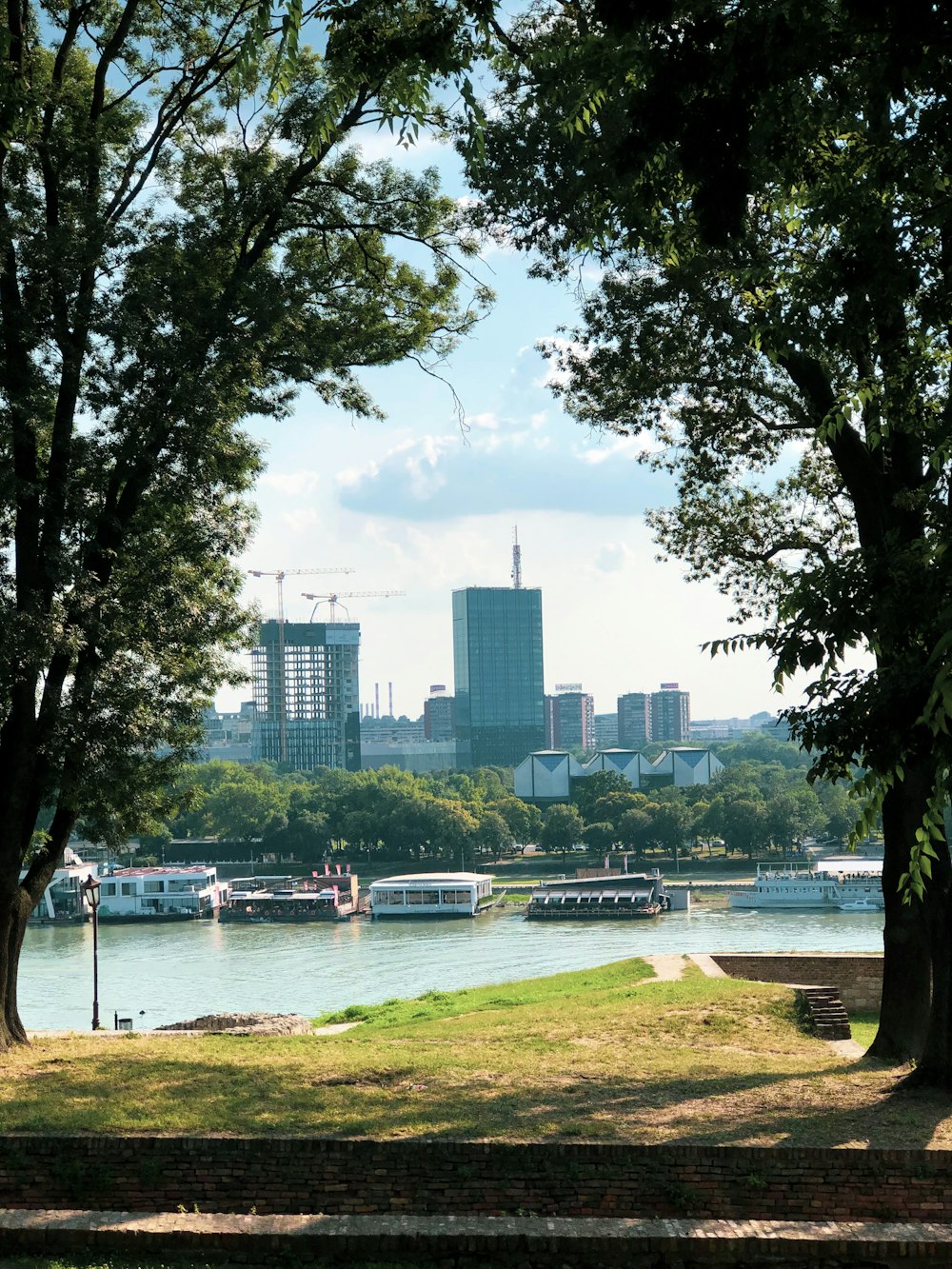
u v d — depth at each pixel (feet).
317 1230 46.06
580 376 98.48
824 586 51.21
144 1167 57.11
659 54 39.70
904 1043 80.07
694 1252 45.70
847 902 470.80
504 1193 56.44
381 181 97.60
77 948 426.10
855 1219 55.67
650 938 399.85
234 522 92.73
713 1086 69.82
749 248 79.00
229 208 90.79
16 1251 45.68
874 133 50.14
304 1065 74.64
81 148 87.30
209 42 93.81
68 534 84.99
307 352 96.73
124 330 82.23
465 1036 89.45
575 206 84.99
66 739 84.53
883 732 48.08
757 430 97.19
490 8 46.44
